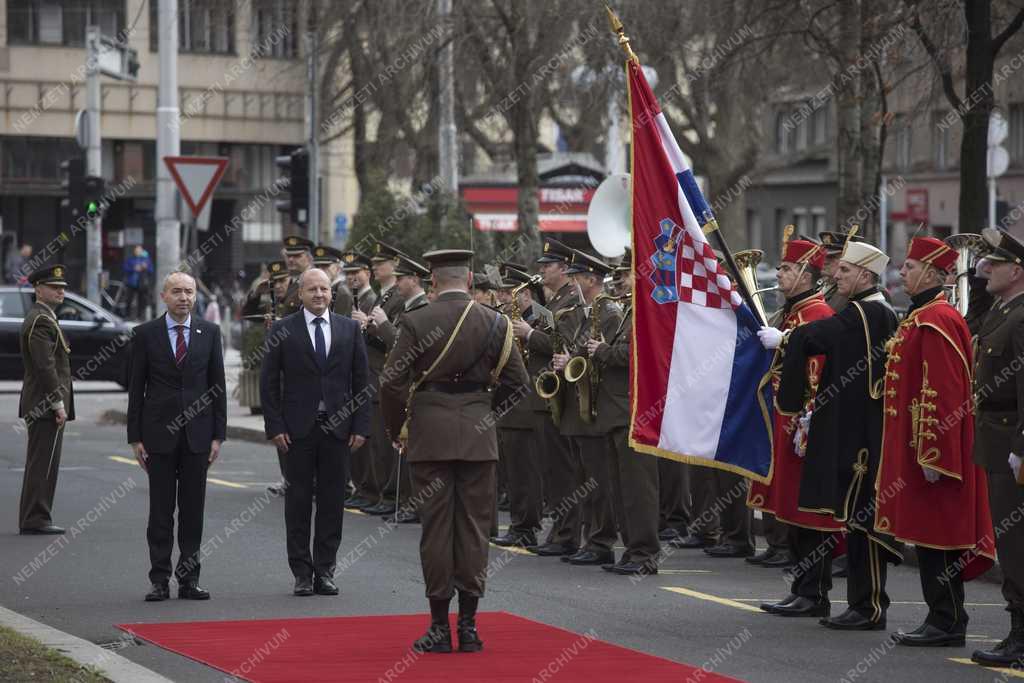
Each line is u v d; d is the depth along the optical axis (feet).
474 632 47.24
